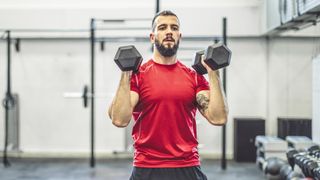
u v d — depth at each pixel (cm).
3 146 680
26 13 670
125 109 168
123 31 667
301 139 507
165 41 172
